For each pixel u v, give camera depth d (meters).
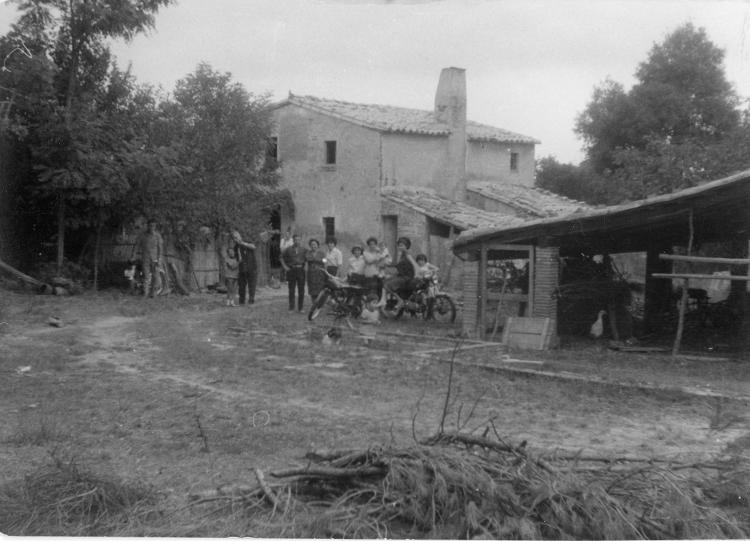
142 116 25.55
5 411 9.48
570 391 10.98
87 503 5.84
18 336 15.67
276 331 16.92
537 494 5.55
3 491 6.12
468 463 5.84
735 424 9.22
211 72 30.70
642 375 12.45
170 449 7.71
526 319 15.86
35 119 23.23
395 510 5.62
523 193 36.50
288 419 9.07
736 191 13.80
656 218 14.62
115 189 23.95
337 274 20.92
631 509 5.59
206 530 5.50
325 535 5.39
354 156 33.94
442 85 35.25
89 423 8.83
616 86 32.50
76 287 23.70
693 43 30.23
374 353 14.15
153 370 12.42
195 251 28.80
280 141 36.03
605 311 18.47
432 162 34.97
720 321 18.95
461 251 17.09
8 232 24.12
